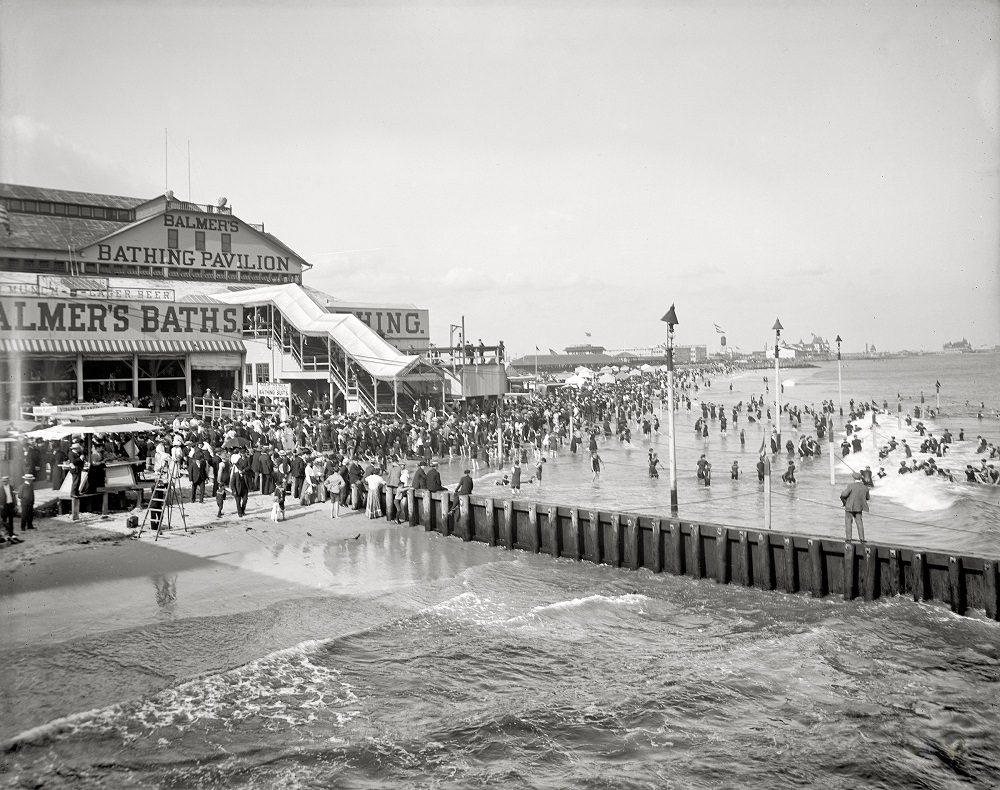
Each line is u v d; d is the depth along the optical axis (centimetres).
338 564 2322
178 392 6119
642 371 17862
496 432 5403
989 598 1908
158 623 1766
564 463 5200
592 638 1817
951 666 1667
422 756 1288
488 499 2662
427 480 2906
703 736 1373
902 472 4766
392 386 5838
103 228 6894
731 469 4734
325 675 1570
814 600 2069
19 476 2666
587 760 1289
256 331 6138
